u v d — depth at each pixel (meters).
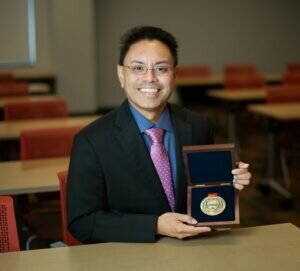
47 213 2.65
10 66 7.82
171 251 1.33
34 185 2.21
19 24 7.72
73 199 1.50
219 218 1.37
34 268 1.25
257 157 5.25
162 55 1.45
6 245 1.47
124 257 1.30
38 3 7.71
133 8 8.24
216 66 8.81
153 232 1.39
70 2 7.37
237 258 1.28
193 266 1.24
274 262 1.25
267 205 3.79
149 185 1.50
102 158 1.49
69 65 7.56
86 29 7.51
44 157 2.71
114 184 1.50
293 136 4.21
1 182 2.26
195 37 8.62
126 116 1.55
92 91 7.75
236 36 8.80
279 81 6.82
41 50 7.86
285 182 4.25
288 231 1.46
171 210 1.53
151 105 1.49
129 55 1.47
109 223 1.44
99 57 8.23
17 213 1.64
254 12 8.80
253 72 7.10
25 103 3.73
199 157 1.38
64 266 1.26
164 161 1.53
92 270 1.23
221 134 6.30
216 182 1.38
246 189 4.18
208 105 7.30
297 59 9.09
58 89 7.61
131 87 1.49
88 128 1.56
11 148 3.91
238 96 4.98
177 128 1.60
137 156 1.50
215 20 8.65
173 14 8.45
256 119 5.16
